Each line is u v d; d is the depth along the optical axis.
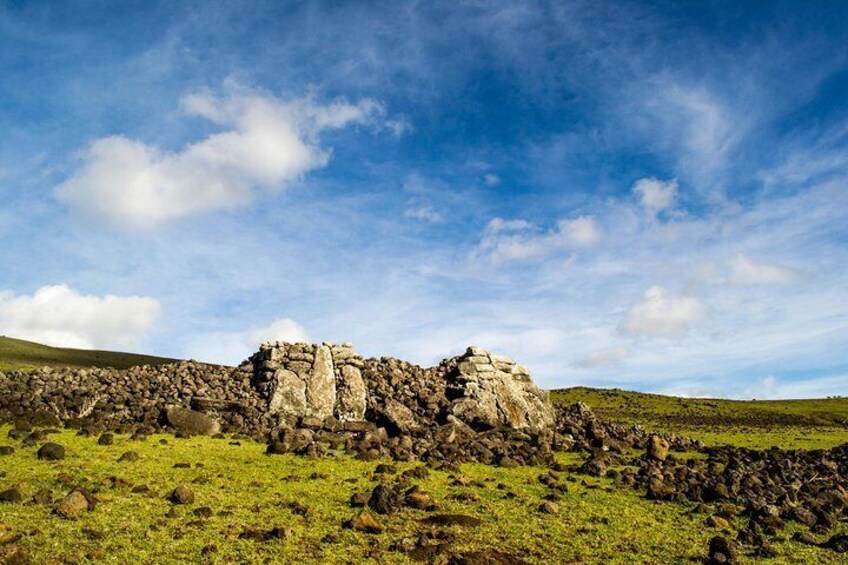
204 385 45.44
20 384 43.00
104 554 15.98
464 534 19.42
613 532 20.70
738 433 70.12
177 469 26.67
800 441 61.50
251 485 24.53
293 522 19.86
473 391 48.00
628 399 120.56
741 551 19.47
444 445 36.84
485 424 45.81
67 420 36.34
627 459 38.66
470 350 52.38
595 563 17.56
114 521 18.64
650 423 82.75
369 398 47.16
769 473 34.34
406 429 41.69
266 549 17.20
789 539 21.25
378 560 16.73
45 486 22.22
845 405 119.69
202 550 16.77
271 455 31.33
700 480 30.94
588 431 47.31
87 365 89.25
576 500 24.98
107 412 40.28
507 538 19.33
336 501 22.66
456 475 28.47
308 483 25.30
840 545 20.19
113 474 24.77
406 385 49.69
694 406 112.81
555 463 32.97
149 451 30.38
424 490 24.92
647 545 19.53
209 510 20.12
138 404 41.97
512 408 48.38
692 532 21.33
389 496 21.66
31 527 17.41
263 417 42.12
